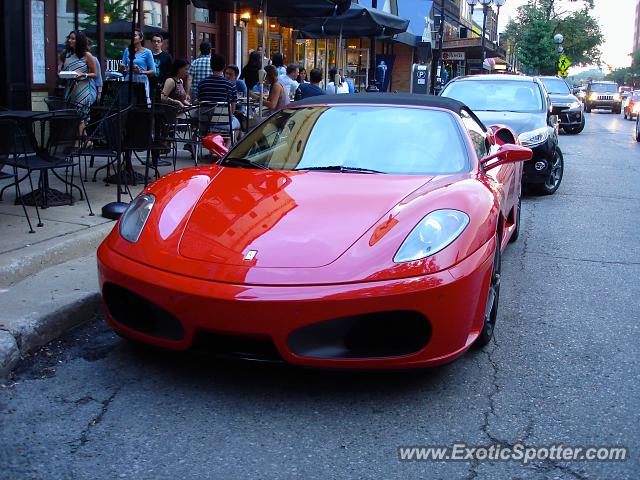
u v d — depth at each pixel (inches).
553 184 404.5
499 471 113.9
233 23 653.3
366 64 947.3
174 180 168.6
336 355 129.4
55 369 147.9
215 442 120.6
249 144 190.4
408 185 157.4
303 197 151.6
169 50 570.6
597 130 1061.1
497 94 409.1
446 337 134.3
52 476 109.2
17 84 382.3
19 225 227.9
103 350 157.9
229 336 130.0
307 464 114.4
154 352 157.2
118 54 480.1
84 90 343.3
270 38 729.0
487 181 171.9
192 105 380.5
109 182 313.3
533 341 172.9
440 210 144.5
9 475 109.0
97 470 111.2
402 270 130.9
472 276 136.5
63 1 415.5
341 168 171.3
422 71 928.3
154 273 135.9
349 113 191.3
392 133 182.4
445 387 144.2
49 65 407.8
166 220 149.6
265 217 144.4
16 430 122.9
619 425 130.3
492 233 149.1
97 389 139.3
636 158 624.4
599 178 483.2
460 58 992.9
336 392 140.0
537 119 387.2
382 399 137.9
